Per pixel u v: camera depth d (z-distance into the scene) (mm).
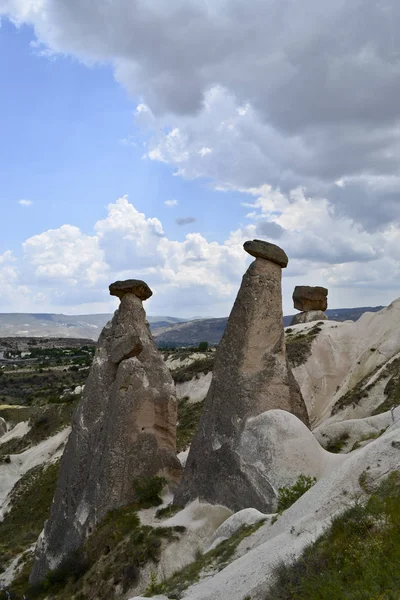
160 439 26000
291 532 13320
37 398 109375
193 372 62750
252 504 19703
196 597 12547
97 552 22688
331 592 9188
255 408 21828
